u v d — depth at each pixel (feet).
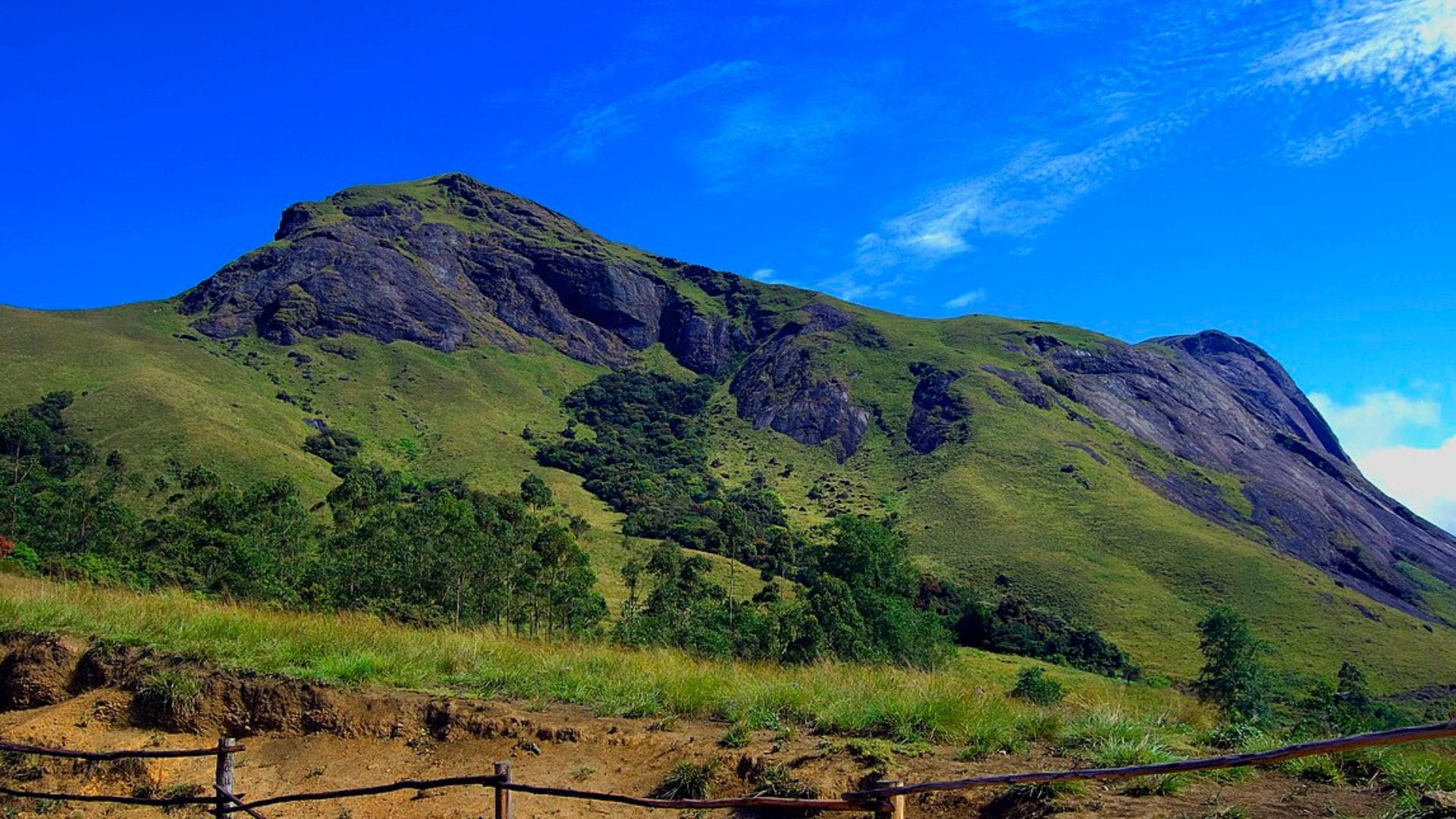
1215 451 638.94
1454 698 257.14
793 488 544.21
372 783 29.63
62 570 102.27
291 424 461.78
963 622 271.69
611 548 334.24
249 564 146.72
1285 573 366.22
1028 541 395.96
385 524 173.37
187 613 43.37
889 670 37.91
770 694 32.14
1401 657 302.45
